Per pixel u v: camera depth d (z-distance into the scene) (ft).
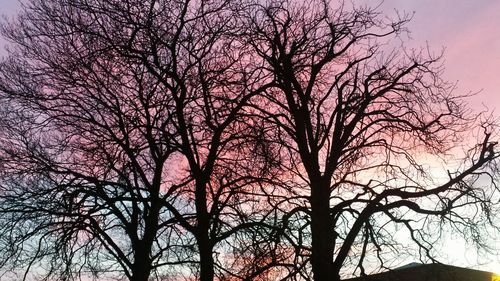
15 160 57.88
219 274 49.67
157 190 60.18
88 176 56.03
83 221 51.47
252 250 46.88
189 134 56.85
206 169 51.62
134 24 52.26
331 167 64.08
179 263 58.03
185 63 57.06
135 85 60.29
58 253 51.34
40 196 53.42
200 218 50.31
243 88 55.83
